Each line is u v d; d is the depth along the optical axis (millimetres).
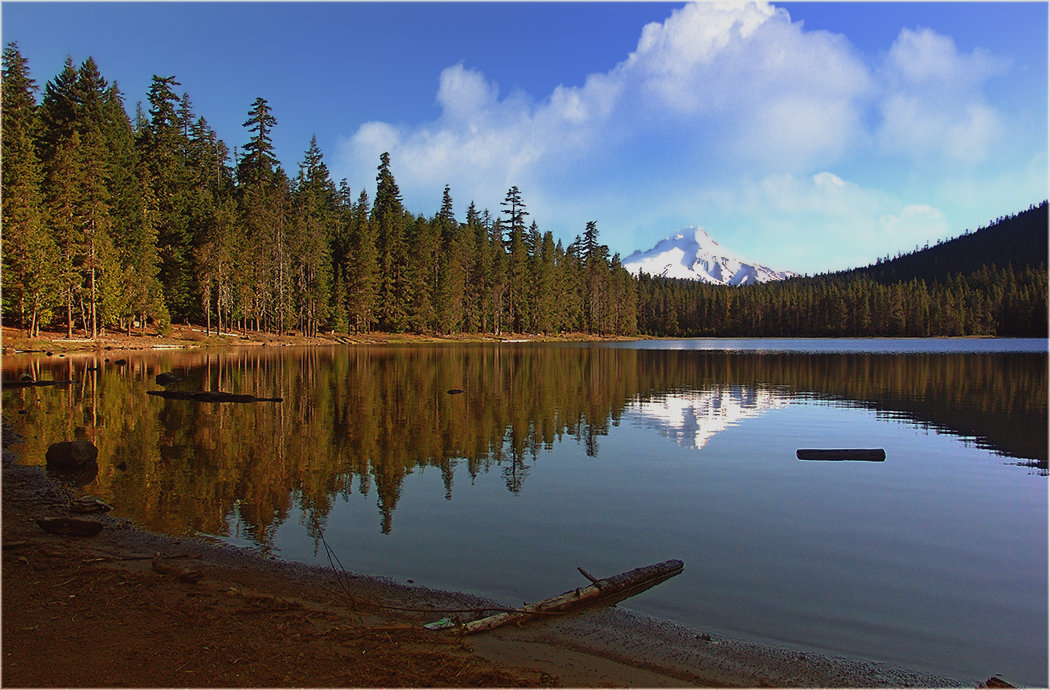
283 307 72938
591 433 17859
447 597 6906
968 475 13430
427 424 18688
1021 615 6816
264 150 75562
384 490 11406
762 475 13125
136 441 15297
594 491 11641
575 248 125625
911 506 11016
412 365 42406
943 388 31484
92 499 9945
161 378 27906
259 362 42250
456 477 12461
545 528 9469
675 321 154250
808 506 10914
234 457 13805
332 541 8680
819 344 100312
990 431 19266
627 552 8539
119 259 51812
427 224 96938
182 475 12141
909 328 140125
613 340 119812
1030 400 26828
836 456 14906
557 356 58156
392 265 88500
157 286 55500
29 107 50219
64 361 37531
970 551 8789
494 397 25641
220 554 8031
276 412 20266
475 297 98312
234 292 65625
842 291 149250
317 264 76375
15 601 6168
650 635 6148
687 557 8367
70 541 8281
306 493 11086
